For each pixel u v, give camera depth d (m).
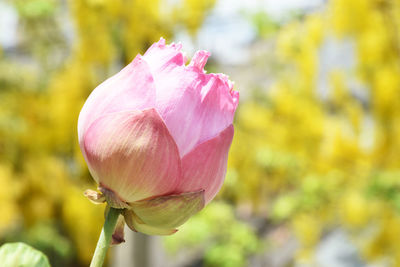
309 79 4.00
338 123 3.99
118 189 0.57
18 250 0.60
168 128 0.57
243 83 4.71
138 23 2.77
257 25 4.05
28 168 3.98
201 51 0.59
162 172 0.57
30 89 4.01
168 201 0.57
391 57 3.63
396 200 3.53
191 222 4.04
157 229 0.58
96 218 4.05
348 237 4.34
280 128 4.19
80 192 4.05
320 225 4.35
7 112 3.94
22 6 3.79
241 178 4.39
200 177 0.57
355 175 3.94
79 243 4.12
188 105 0.57
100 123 0.57
